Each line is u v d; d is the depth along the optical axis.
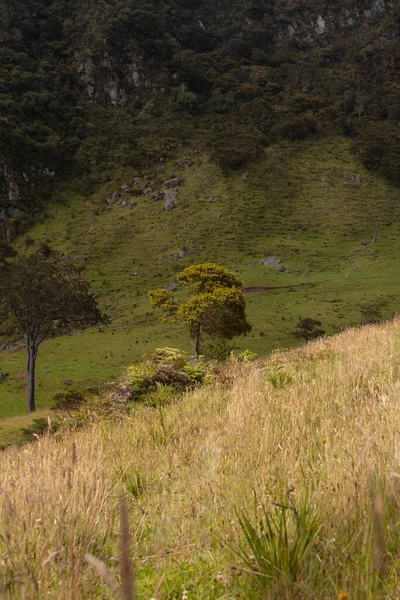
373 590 1.95
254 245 119.62
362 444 3.54
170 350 12.34
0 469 5.29
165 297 41.03
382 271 99.69
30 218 146.00
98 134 189.62
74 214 149.88
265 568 2.20
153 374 11.23
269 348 61.94
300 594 2.02
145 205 145.50
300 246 117.88
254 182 148.50
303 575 2.13
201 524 3.21
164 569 2.59
